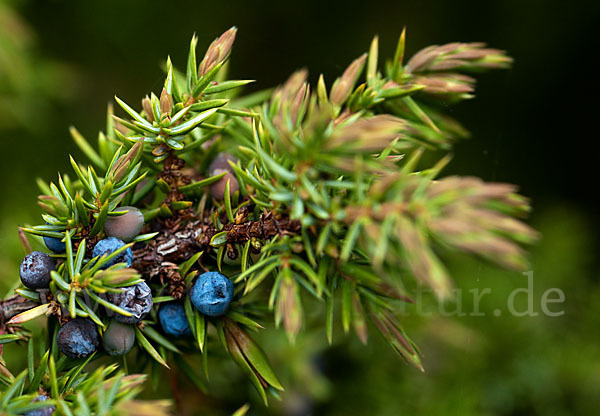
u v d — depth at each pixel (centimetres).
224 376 34
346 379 36
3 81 48
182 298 28
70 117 54
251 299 31
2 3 48
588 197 58
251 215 28
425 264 24
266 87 63
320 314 35
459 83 29
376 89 29
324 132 25
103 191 27
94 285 26
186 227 28
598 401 37
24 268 27
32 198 43
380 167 25
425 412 36
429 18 64
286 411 35
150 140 27
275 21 65
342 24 66
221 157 29
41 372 27
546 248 43
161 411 25
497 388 37
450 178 24
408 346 27
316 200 25
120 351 27
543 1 59
